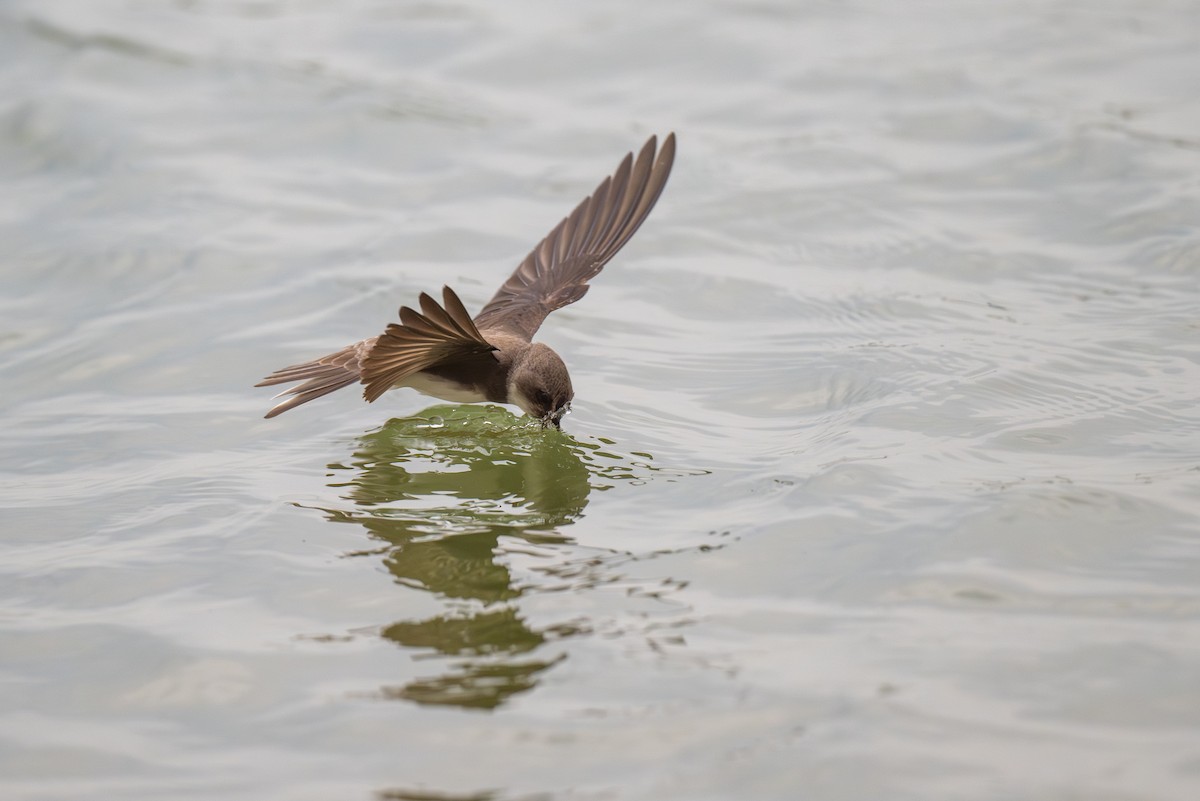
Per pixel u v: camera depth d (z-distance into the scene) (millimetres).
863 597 9391
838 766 7633
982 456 11383
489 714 8219
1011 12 22453
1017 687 8281
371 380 11195
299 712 8320
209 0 23672
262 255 16234
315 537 10578
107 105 19953
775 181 17750
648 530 10555
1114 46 20922
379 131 19422
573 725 8086
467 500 11234
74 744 8117
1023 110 19125
